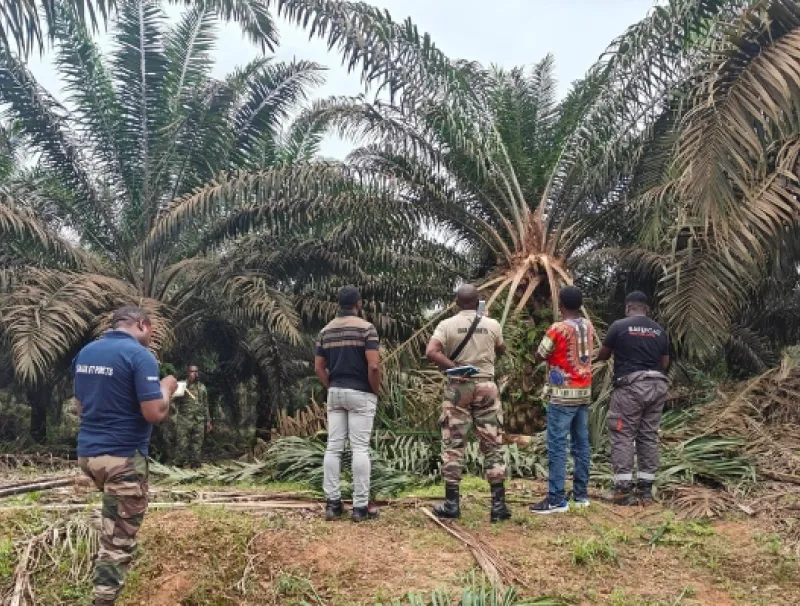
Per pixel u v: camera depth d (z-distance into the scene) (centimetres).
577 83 1025
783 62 518
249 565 450
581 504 565
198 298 1259
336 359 548
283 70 1256
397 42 934
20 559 463
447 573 439
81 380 393
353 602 405
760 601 409
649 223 880
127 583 439
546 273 952
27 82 1144
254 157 1308
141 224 1241
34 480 680
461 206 1074
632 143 928
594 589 423
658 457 583
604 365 800
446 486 541
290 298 1185
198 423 1019
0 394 1401
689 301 731
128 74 1191
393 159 1054
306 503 591
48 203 1208
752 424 690
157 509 559
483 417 539
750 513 539
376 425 825
